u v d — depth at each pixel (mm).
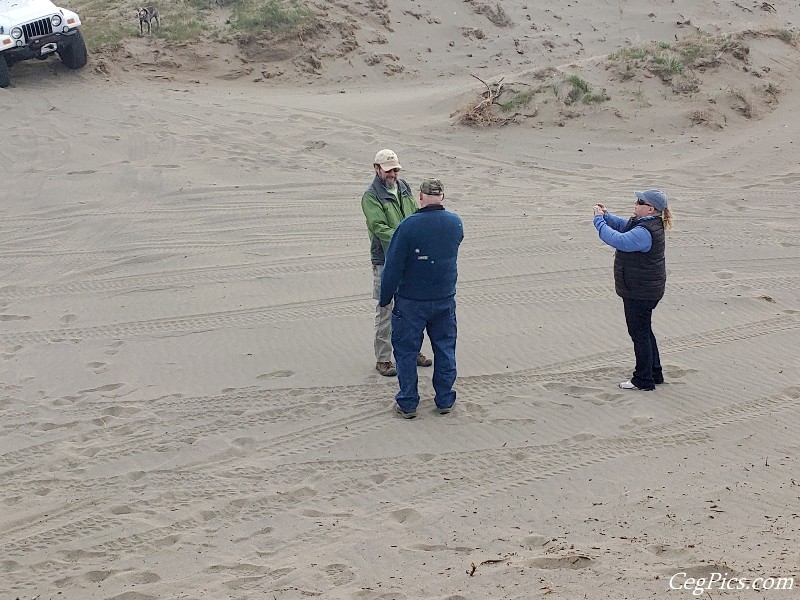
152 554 5609
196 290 10578
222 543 5695
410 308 7113
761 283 10227
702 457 6496
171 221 13000
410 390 7297
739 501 5750
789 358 8188
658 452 6621
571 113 17156
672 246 11570
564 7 30031
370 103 19484
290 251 11773
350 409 7570
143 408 7750
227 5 25531
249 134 17156
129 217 13164
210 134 17062
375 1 26312
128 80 21984
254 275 10977
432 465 6613
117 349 9078
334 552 5453
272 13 24281
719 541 5160
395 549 5434
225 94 20906
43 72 21688
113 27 24266
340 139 16828
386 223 7715
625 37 27844
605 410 7332
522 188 14219
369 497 6207
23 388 8242
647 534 5359
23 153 15984
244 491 6371
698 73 18297
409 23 26391
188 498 6309
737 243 11594
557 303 9758
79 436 7301
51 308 10219
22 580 5371
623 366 8156
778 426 6922
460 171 15133
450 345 7320
